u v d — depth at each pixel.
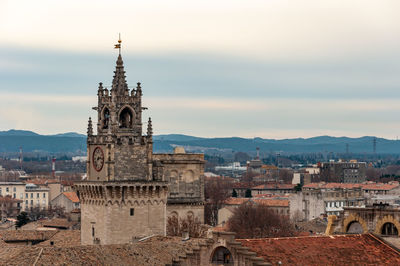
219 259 135.00
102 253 153.50
